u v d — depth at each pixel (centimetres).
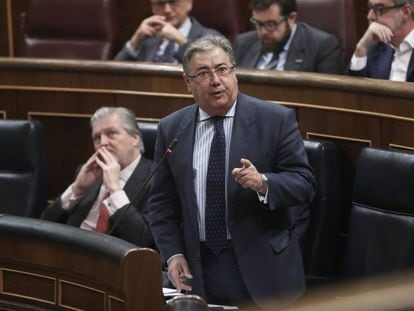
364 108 625
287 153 494
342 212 642
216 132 502
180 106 741
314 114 659
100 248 439
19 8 1008
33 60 792
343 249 641
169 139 518
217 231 501
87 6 896
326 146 619
